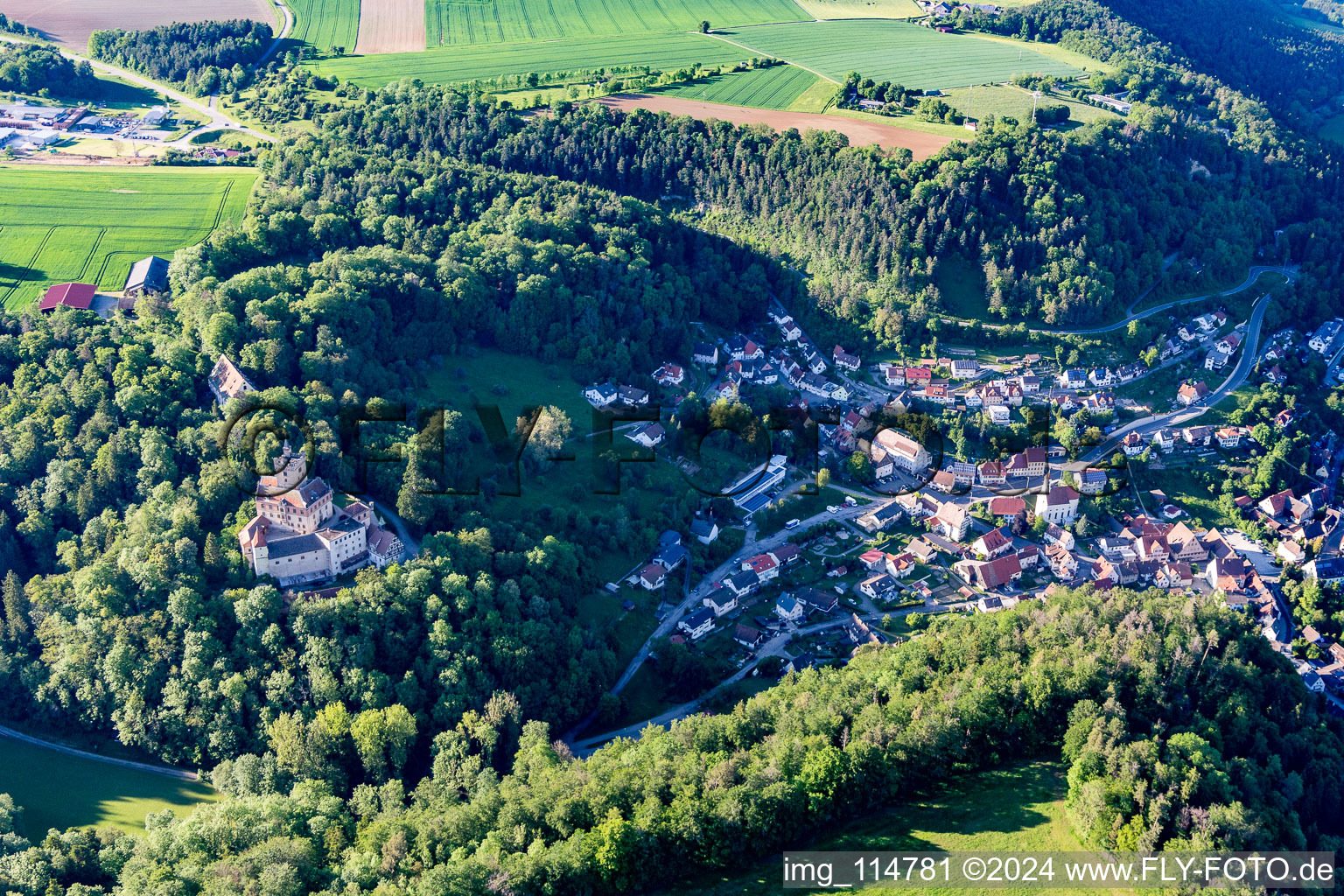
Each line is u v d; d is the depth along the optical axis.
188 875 183.62
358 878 184.50
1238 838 180.75
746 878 185.38
